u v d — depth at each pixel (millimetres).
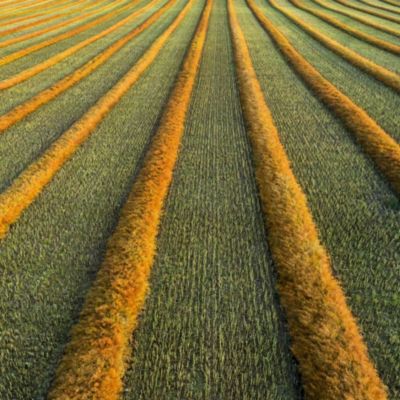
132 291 7320
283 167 11461
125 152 13023
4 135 14609
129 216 9430
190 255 8398
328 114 15602
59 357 6332
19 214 9977
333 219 9391
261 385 5867
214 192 10633
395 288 7426
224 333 6648
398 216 9438
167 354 6312
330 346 6172
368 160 12023
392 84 18406
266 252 8430
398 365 6082
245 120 15133
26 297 7480
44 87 20172
